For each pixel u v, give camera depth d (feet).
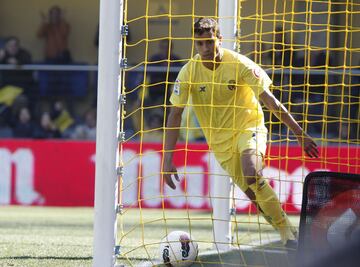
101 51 65.21
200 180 158.71
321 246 55.47
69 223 130.52
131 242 95.55
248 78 71.92
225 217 84.02
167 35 192.65
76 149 166.50
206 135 76.02
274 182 146.20
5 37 205.77
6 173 166.81
